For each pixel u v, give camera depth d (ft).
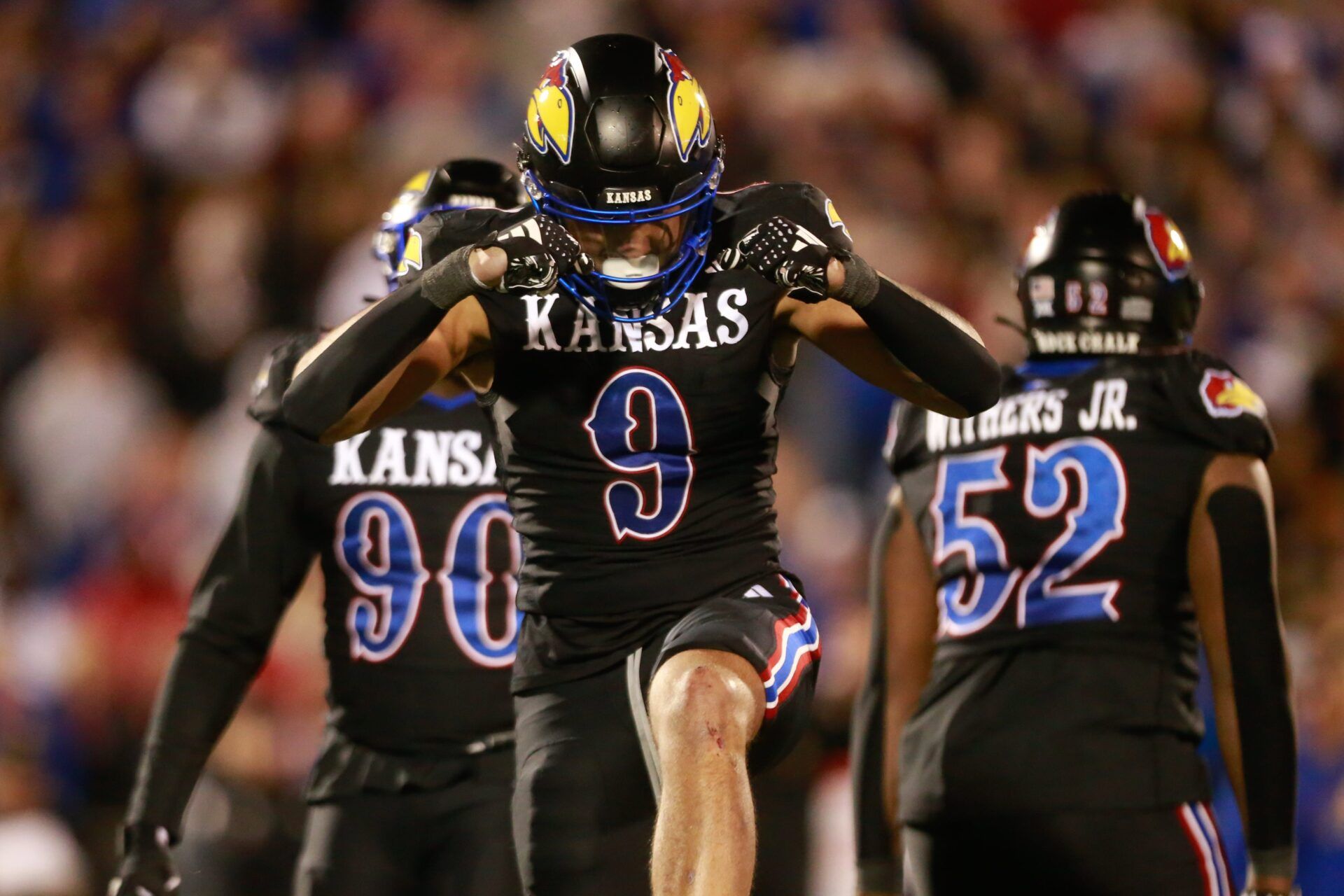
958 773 49.67
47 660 93.97
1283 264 136.26
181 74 138.62
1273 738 49.01
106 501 111.04
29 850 79.20
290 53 142.61
